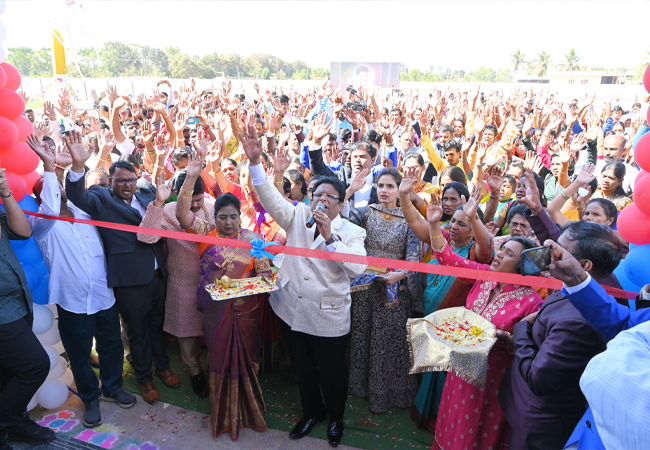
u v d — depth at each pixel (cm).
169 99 872
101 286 268
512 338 204
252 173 240
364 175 295
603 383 108
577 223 164
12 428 249
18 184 254
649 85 197
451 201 292
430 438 264
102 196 270
